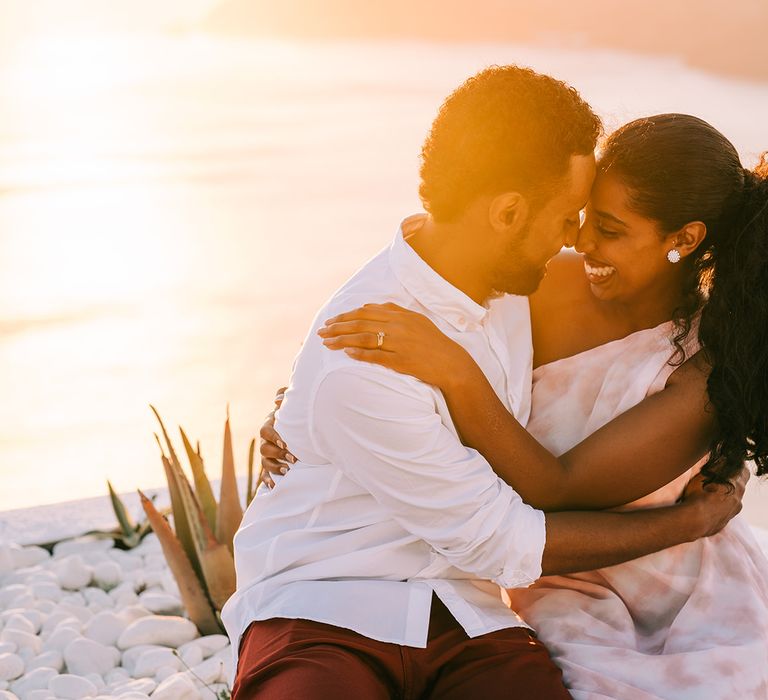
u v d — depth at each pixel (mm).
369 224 11320
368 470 2346
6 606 3748
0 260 10266
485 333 2523
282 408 2488
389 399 2279
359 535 2416
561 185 2303
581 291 2713
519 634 2406
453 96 2361
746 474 2625
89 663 3373
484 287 2455
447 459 2311
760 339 2434
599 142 2543
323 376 2314
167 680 3117
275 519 2518
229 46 46438
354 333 2301
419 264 2412
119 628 3555
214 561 3449
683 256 2471
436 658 2332
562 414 2633
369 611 2334
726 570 2592
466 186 2312
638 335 2584
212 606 3555
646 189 2383
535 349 2742
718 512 2531
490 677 2297
